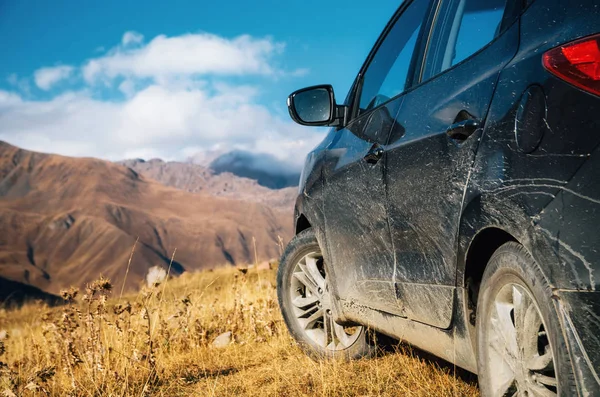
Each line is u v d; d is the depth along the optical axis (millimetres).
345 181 3467
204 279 16766
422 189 2535
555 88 1747
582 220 1588
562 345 1641
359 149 3363
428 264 2564
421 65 2939
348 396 3213
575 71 1684
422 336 2805
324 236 3838
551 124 1736
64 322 5004
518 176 1850
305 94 3930
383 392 3156
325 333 4051
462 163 2217
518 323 1952
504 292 2055
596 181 1568
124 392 3908
